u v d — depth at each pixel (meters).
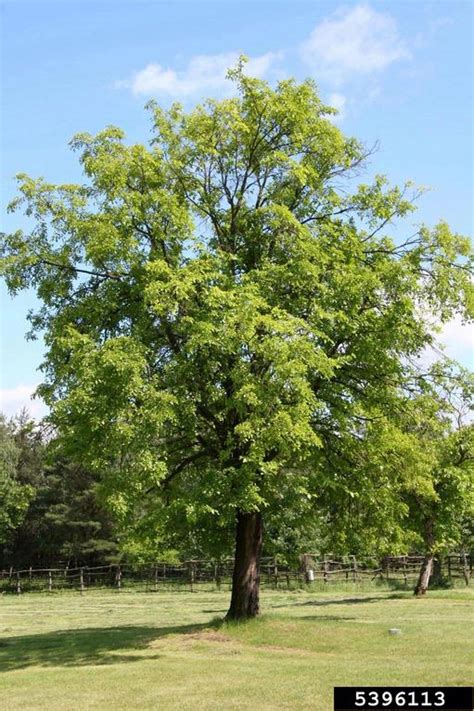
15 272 18.27
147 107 19.30
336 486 18.61
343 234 19.23
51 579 46.59
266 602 30.06
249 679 12.26
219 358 16.91
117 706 10.66
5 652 17.61
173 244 17.80
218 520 16.73
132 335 16.84
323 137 19.09
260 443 15.53
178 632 18.59
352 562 42.47
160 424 15.22
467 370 20.14
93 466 15.83
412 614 21.91
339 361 16.94
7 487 45.97
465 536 37.34
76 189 18.28
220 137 19.00
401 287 18.02
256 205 19.59
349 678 11.88
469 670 12.14
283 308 17.44
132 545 19.12
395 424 19.88
